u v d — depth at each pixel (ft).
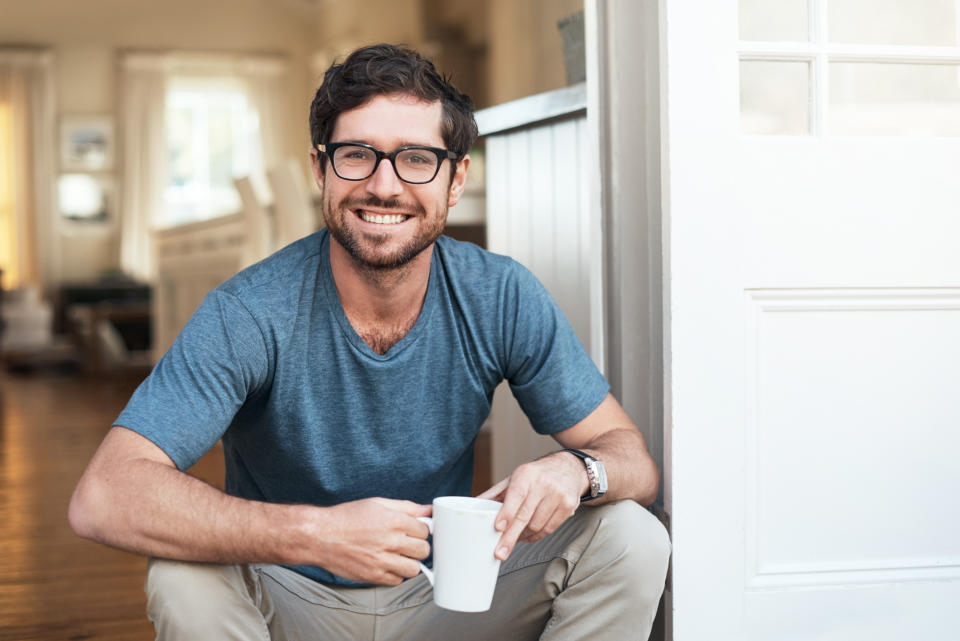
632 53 4.74
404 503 3.37
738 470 4.25
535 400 4.09
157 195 32.50
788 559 4.33
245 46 33.55
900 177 4.36
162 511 3.24
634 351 4.75
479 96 25.17
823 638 4.33
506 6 22.77
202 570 3.35
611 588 3.66
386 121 3.61
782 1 4.47
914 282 4.38
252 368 3.69
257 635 3.44
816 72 4.45
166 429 3.44
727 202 4.22
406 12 29.17
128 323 26.27
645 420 4.74
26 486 10.66
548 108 5.94
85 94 32.27
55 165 32.14
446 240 4.13
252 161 33.58
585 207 5.60
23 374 23.98
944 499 4.44
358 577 3.28
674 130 4.18
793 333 4.33
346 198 3.64
